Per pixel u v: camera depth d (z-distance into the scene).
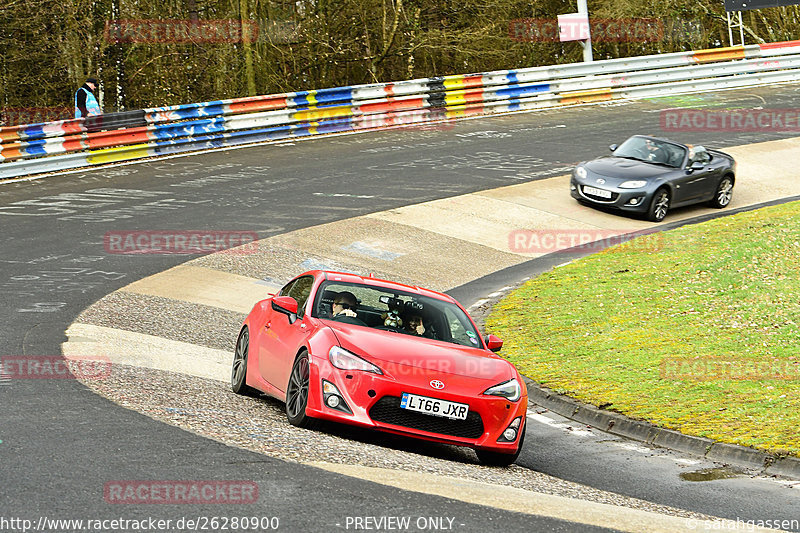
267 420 18.19
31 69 78.38
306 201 47.59
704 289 34.00
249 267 36.41
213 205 45.91
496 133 67.00
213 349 26.33
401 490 13.74
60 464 13.49
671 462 19.64
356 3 87.62
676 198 49.72
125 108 78.31
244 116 62.31
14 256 35.25
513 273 39.72
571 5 99.88
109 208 44.44
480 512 13.05
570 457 19.86
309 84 92.50
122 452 14.38
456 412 17.27
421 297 20.72
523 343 29.33
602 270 38.34
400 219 45.34
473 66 99.19
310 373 17.50
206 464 14.08
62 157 53.22
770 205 53.03
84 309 28.59
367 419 16.95
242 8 82.31
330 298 19.89
